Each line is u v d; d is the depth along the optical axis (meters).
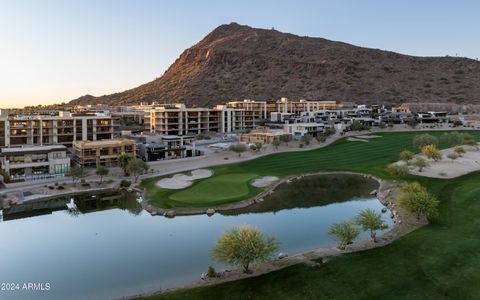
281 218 72.56
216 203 80.81
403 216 67.50
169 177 106.12
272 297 40.25
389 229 62.72
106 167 112.44
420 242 53.72
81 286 45.59
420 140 131.25
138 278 47.50
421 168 102.12
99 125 142.38
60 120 135.75
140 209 81.69
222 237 47.81
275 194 90.88
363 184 98.94
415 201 63.72
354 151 143.62
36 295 43.41
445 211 67.50
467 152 128.50
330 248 53.91
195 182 100.12
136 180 102.81
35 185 97.19
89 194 93.94
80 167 103.62
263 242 46.75
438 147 141.12
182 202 82.25
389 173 103.94
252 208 80.00
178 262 52.28
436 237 55.38
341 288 41.72
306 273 45.28
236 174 109.19
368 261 48.25
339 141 166.62
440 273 44.53
